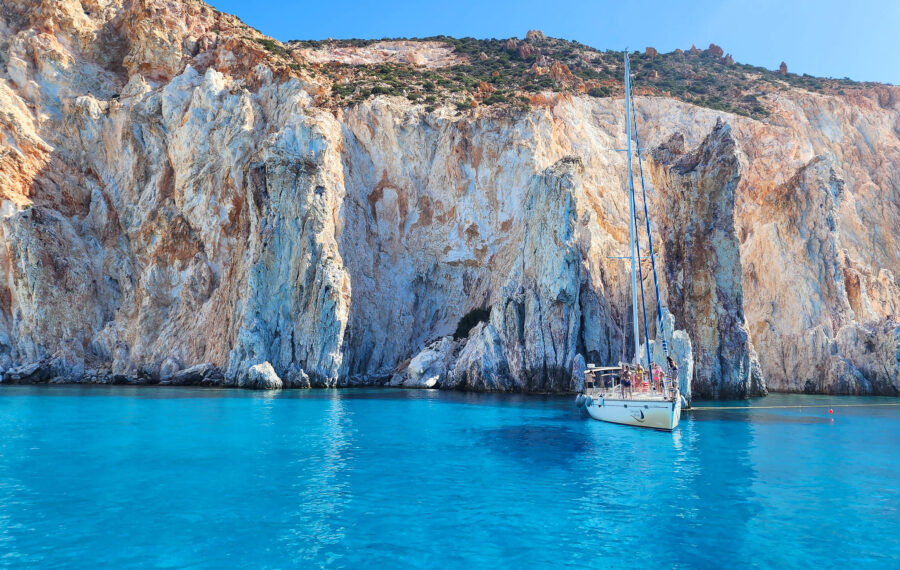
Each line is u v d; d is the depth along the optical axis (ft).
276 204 167.43
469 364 158.10
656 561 37.63
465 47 338.95
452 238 194.80
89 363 181.37
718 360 135.85
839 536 41.98
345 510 47.44
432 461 65.57
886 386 153.69
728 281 137.80
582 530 43.09
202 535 41.65
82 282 187.83
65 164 202.59
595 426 91.25
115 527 43.19
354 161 196.95
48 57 213.25
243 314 161.27
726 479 57.82
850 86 299.38
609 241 173.58
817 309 174.19
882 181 238.27
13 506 47.96
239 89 196.95
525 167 191.72
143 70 217.15
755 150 225.76
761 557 38.32
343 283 163.63
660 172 151.53
